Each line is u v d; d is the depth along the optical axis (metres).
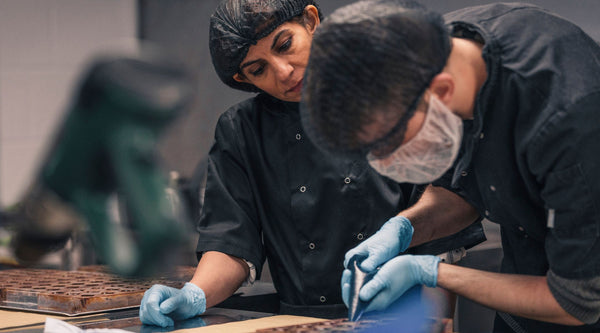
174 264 0.81
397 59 1.03
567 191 1.11
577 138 1.09
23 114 3.49
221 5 1.57
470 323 2.06
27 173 3.49
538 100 1.14
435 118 1.11
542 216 1.34
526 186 1.28
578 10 2.26
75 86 0.77
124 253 0.78
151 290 1.51
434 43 1.07
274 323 1.45
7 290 1.67
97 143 0.77
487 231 2.37
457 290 1.31
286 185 1.80
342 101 1.04
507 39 1.21
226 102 3.09
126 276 0.80
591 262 1.12
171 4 3.28
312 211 1.77
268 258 1.89
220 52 1.54
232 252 1.70
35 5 3.48
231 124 1.83
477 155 1.29
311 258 1.79
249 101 1.87
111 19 3.47
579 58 1.17
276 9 1.48
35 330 1.39
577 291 1.15
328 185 1.75
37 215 0.90
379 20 1.05
